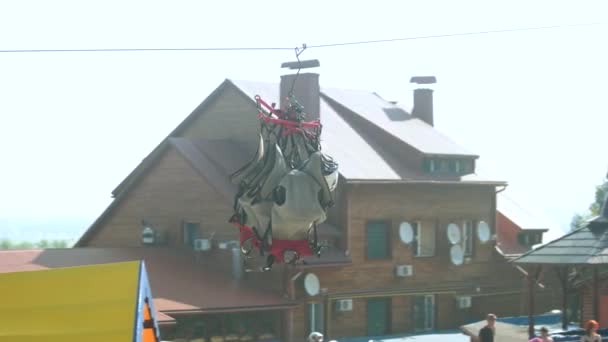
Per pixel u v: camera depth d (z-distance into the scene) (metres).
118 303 19.45
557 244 39.59
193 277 50.56
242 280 51.31
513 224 63.34
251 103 56.59
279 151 19.95
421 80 65.56
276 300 49.47
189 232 55.53
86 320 19.09
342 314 52.84
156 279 49.06
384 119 62.53
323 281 51.91
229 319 48.38
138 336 18.66
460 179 59.34
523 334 41.69
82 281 20.17
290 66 55.31
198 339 47.06
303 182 19.67
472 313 59.22
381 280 54.75
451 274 58.16
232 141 57.97
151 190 57.56
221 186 53.25
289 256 19.89
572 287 42.44
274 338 49.94
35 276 20.48
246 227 20.47
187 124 60.53
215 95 58.88
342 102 63.44
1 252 49.66
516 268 61.06
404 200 56.28
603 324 41.28
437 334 54.94
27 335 18.78
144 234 56.12
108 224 60.28
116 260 50.88
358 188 53.94
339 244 53.53
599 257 37.53
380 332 54.81
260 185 19.84
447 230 58.00
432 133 62.62
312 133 20.69
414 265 56.28
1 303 19.75
